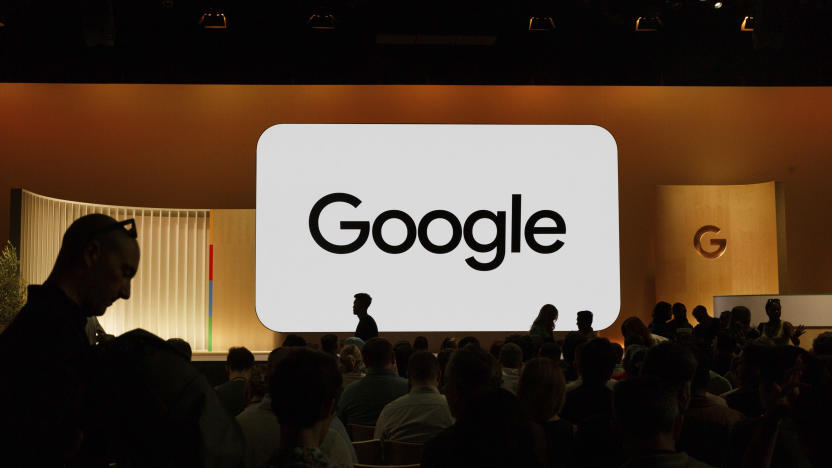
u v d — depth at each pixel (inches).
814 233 478.0
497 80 492.4
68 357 60.5
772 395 106.9
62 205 428.5
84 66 477.1
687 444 121.2
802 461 104.3
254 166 466.0
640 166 474.6
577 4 435.8
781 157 479.5
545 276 446.0
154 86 466.9
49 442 58.3
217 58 481.1
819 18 455.5
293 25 468.4
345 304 440.1
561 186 450.9
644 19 431.2
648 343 233.0
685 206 455.8
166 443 57.7
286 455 62.7
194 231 461.1
